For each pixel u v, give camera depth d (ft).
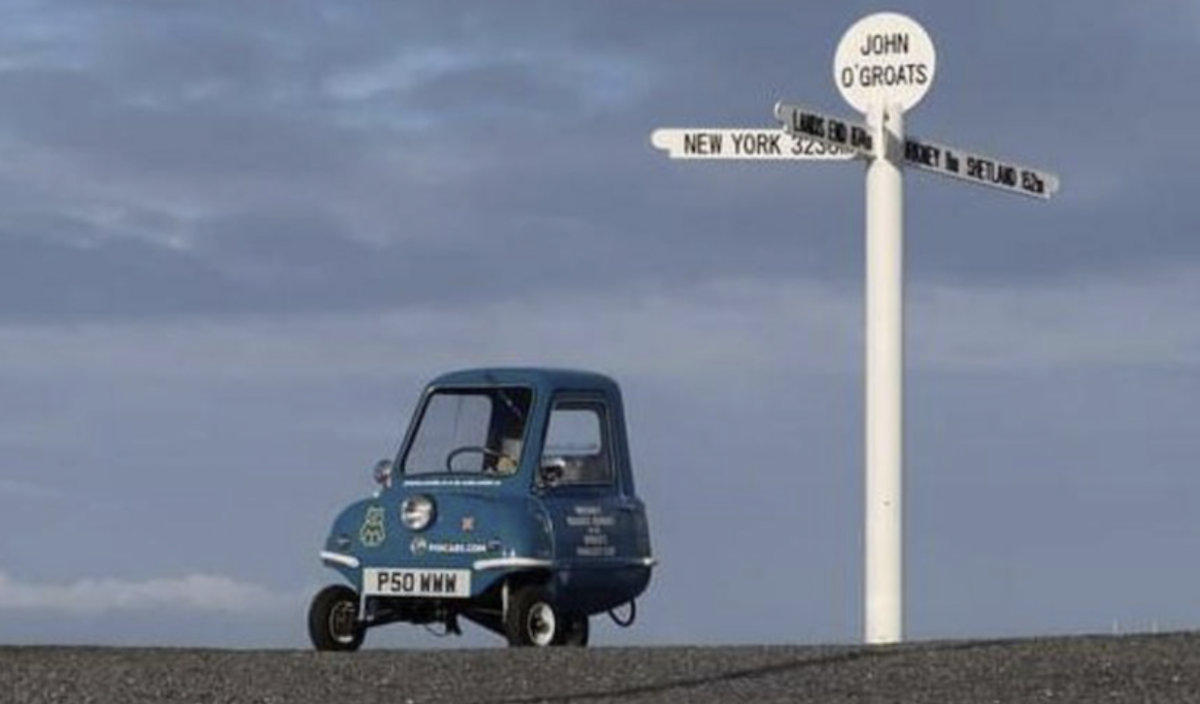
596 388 133.80
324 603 129.18
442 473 130.93
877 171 130.93
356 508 130.52
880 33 131.44
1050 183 140.97
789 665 97.60
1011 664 95.96
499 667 99.25
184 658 105.81
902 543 131.44
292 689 92.73
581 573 129.39
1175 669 93.71
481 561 126.00
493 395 131.23
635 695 89.35
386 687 93.04
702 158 131.64
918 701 85.87
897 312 131.13
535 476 128.57
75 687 93.91
